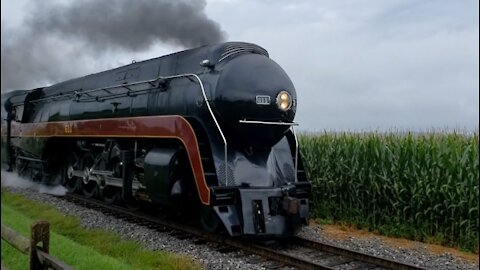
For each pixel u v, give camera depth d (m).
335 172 10.87
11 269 5.75
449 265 7.15
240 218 7.30
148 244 7.68
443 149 9.20
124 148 10.20
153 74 9.50
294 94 8.38
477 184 8.58
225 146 7.49
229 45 8.29
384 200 9.95
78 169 12.59
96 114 11.12
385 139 10.21
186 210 8.69
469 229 8.54
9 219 8.77
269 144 8.23
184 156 8.17
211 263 6.57
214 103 7.75
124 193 9.77
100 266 6.07
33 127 14.48
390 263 6.45
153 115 9.10
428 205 9.25
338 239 8.70
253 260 6.76
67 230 8.77
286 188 7.62
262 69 8.04
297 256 6.76
